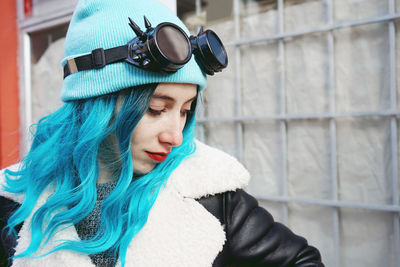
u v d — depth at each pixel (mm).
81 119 626
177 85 548
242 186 647
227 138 1461
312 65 1255
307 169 1292
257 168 1406
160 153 585
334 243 1234
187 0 1452
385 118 1137
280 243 602
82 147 590
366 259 1189
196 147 720
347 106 1194
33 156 663
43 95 1880
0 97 1880
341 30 1190
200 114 1502
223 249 604
